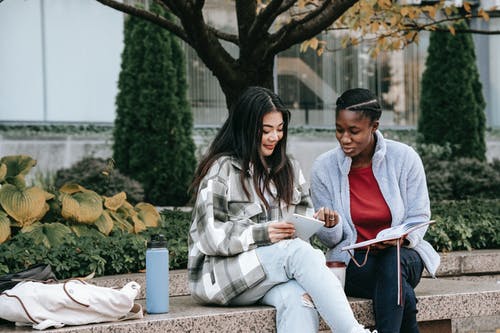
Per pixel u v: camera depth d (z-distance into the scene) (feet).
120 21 43.65
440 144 44.78
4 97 41.37
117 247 19.31
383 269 14.71
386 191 15.49
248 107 14.62
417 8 26.30
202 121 45.19
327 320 13.33
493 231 24.11
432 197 39.73
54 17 42.42
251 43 22.62
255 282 13.87
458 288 16.70
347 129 15.01
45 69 42.22
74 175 37.70
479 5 47.70
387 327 14.44
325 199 15.99
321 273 13.42
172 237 21.89
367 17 26.18
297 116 47.09
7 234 19.66
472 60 45.14
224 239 13.97
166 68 39.52
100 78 43.24
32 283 13.19
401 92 48.75
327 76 47.60
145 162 39.29
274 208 14.89
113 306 13.23
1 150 40.75
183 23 21.33
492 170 41.24
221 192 14.40
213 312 13.91
